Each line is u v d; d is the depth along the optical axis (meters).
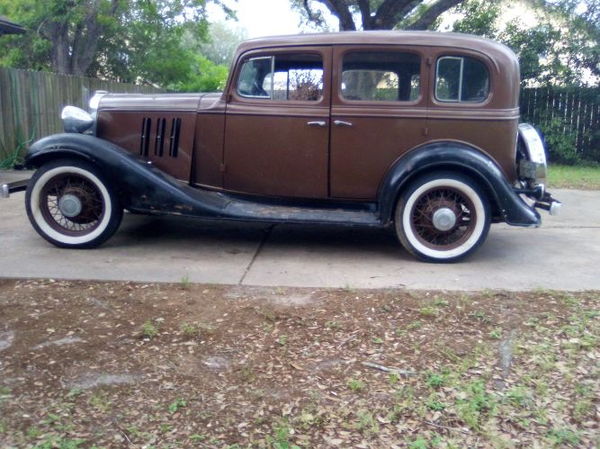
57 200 5.79
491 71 5.42
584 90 14.48
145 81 25.67
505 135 5.45
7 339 3.79
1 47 21.73
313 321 4.13
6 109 11.09
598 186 10.70
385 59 5.48
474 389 3.34
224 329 4.00
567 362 3.65
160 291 4.65
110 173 5.52
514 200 5.30
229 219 5.56
